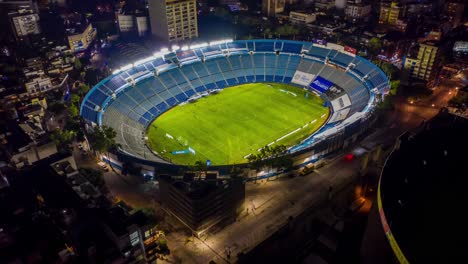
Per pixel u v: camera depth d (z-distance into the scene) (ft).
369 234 326.85
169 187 371.97
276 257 350.43
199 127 582.76
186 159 501.56
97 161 494.59
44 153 440.04
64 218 321.93
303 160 463.01
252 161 469.57
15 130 477.77
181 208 369.09
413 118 574.15
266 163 441.68
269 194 429.38
